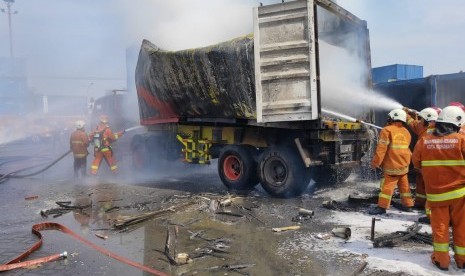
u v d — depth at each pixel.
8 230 5.95
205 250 4.86
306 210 6.28
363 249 4.75
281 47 6.89
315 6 6.69
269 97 7.07
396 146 6.16
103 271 4.29
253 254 4.69
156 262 4.54
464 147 3.86
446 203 3.98
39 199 8.20
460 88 8.86
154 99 9.62
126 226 5.98
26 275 4.22
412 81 9.56
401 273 3.99
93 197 8.22
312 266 4.27
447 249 4.03
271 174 7.85
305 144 7.50
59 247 5.10
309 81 6.73
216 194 8.10
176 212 6.74
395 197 7.36
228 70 7.68
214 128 9.09
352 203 7.11
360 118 8.94
